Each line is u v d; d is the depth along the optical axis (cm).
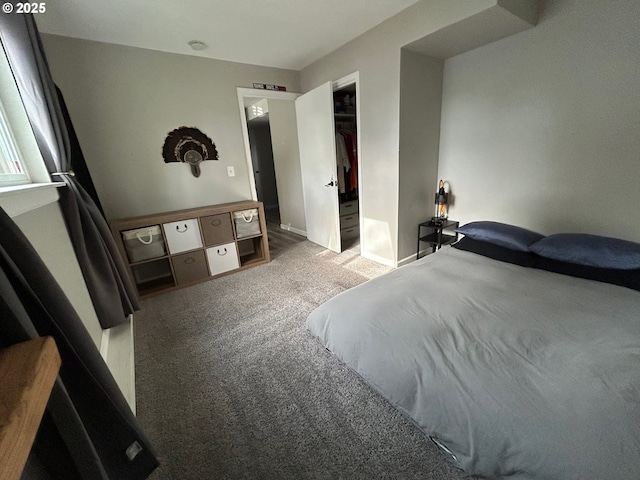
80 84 229
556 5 192
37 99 140
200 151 295
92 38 227
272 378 152
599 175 195
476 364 106
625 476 68
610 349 105
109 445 87
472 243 229
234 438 120
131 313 201
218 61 292
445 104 277
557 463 75
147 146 266
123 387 134
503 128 239
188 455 114
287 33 245
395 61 238
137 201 269
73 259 152
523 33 211
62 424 61
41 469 61
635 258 156
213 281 286
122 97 248
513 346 113
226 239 294
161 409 136
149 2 185
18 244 64
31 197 98
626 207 188
